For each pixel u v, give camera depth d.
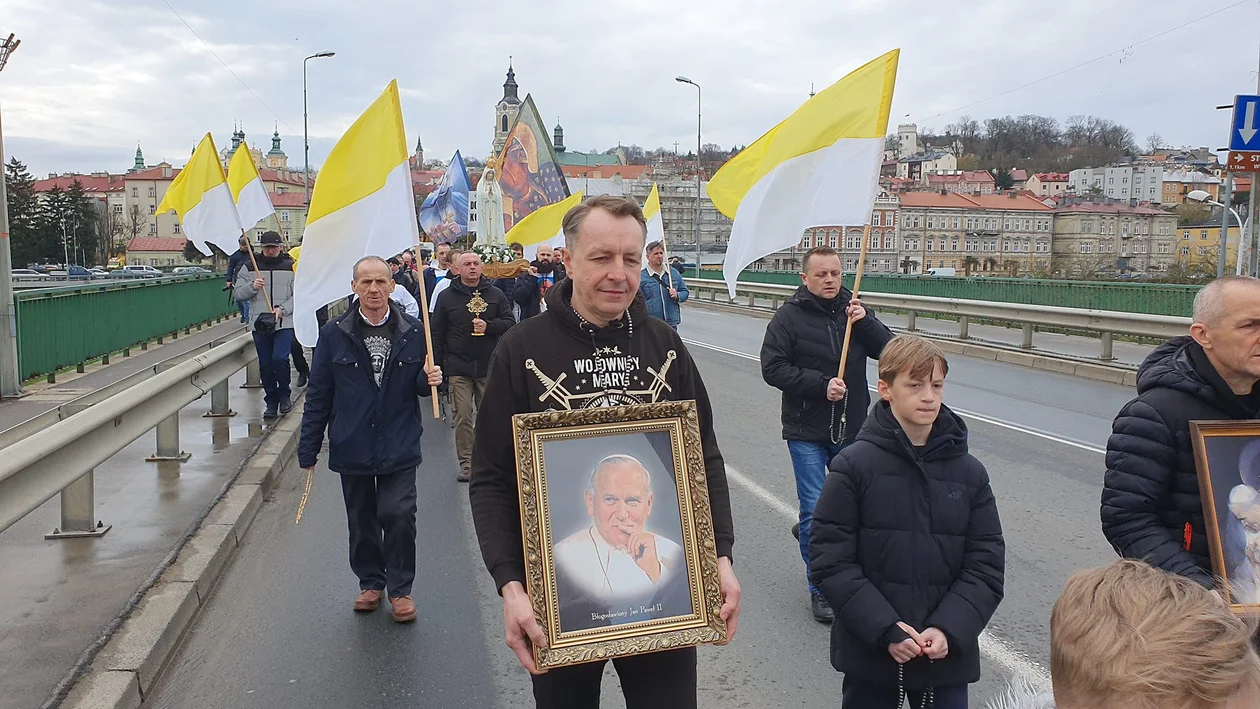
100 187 113.44
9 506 4.04
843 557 3.11
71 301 13.16
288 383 10.30
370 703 4.02
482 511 2.62
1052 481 7.79
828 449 5.28
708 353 17.80
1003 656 4.39
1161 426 2.87
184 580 5.05
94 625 4.40
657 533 2.54
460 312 8.15
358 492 5.12
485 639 4.73
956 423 3.16
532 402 2.64
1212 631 1.37
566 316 2.68
